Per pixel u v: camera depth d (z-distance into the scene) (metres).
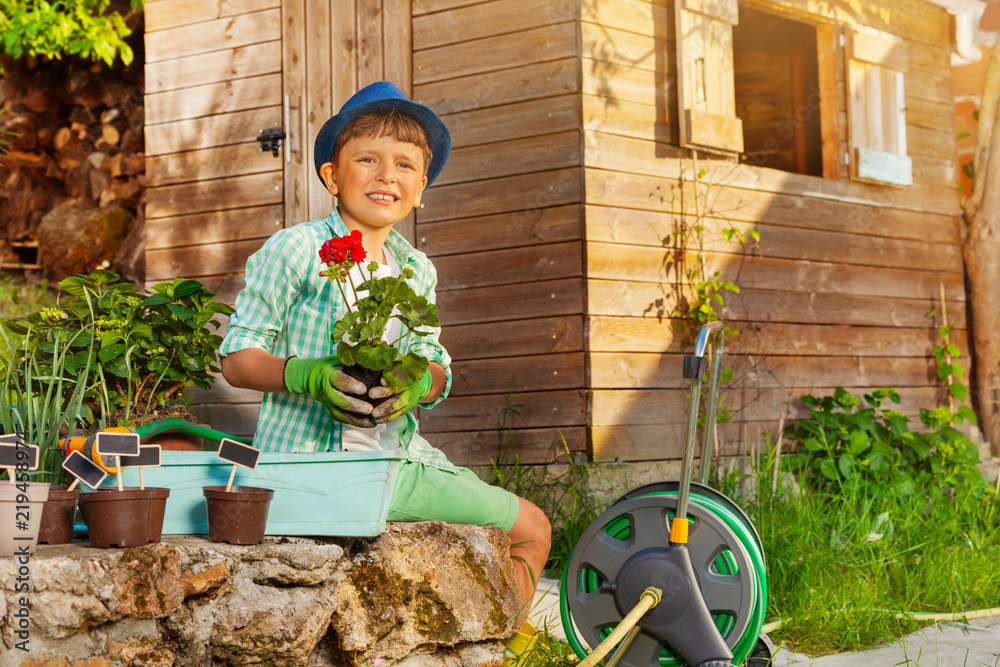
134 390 3.20
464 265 5.24
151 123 6.25
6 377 2.53
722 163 5.60
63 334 3.00
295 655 1.92
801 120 7.52
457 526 2.35
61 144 9.28
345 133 2.42
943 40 7.09
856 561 4.32
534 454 4.98
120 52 8.50
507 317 5.11
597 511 4.76
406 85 5.46
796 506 4.64
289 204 5.80
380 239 2.49
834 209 6.25
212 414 5.88
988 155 7.18
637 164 5.21
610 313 5.01
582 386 4.90
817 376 6.05
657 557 2.56
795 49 7.56
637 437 5.03
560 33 5.07
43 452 2.27
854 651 3.45
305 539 2.08
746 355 5.68
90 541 1.84
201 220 6.08
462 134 5.29
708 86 5.45
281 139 5.85
